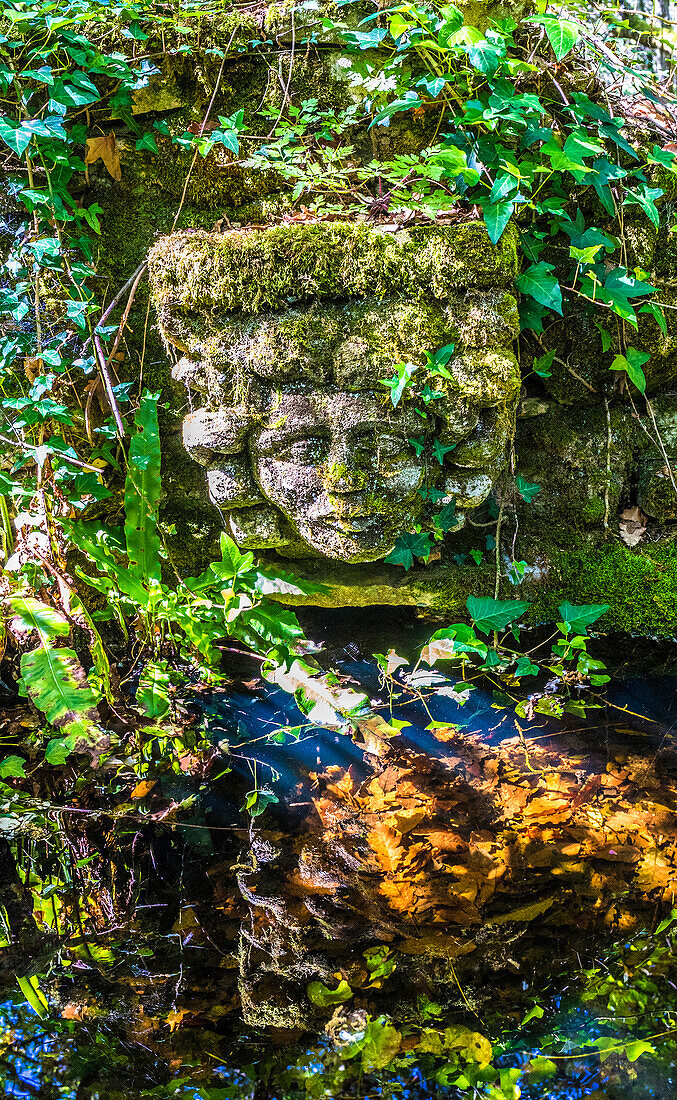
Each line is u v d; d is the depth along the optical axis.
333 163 2.58
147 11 2.46
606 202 2.48
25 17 2.31
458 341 2.30
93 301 2.64
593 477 2.79
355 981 1.85
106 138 2.54
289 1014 1.78
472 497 2.53
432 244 2.27
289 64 2.51
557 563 2.77
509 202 2.27
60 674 2.38
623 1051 1.69
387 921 1.98
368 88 2.41
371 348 2.26
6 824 2.26
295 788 2.38
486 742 2.50
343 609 2.76
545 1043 1.71
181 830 2.26
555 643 2.78
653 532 2.83
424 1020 1.76
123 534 2.72
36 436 2.65
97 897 2.08
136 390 2.74
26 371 2.61
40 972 1.89
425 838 2.20
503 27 2.37
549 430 2.78
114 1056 1.71
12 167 2.54
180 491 2.77
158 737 2.55
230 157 2.55
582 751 2.45
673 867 2.08
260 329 2.28
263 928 1.98
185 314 2.33
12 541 2.71
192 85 2.53
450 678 2.71
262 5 2.48
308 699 2.54
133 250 2.65
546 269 2.41
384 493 2.34
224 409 2.36
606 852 2.12
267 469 2.39
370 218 2.46
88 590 2.80
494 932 1.94
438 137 2.58
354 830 2.24
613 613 2.77
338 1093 1.63
